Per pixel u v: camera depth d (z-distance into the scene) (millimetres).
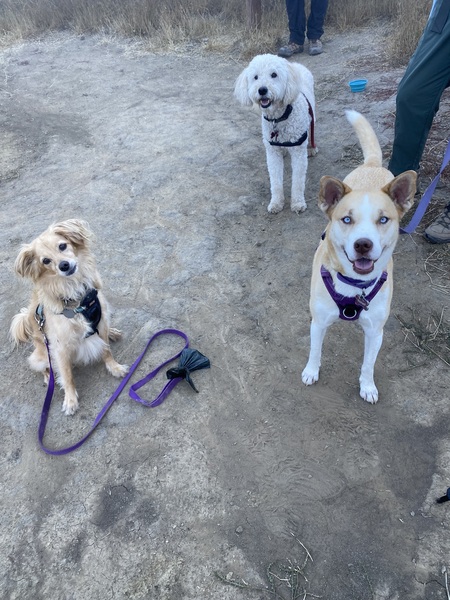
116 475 2527
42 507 2428
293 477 2428
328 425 2643
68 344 2893
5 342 3467
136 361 3148
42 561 2211
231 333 3279
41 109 7191
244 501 2352
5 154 6070
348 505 2285
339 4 8570
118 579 2117
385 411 2668
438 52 3062
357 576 2037
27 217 4785
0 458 2697
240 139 5645
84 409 2926
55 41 9961
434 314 3166
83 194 5027
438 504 2234
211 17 9445
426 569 2029
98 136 6227
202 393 2908
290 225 4191
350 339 3111
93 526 2318
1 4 11523
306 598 1992
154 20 9688
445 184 4203
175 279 3787
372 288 2299
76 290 2801
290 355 3074
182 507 2355
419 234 3805
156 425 2758
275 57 3961
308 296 3461
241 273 3750
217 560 2141
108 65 8508
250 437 2639
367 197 2152
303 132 4004
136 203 4758
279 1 9109
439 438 2502
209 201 4648
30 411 2965
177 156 5473
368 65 6945
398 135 3484
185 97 6996
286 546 2164
